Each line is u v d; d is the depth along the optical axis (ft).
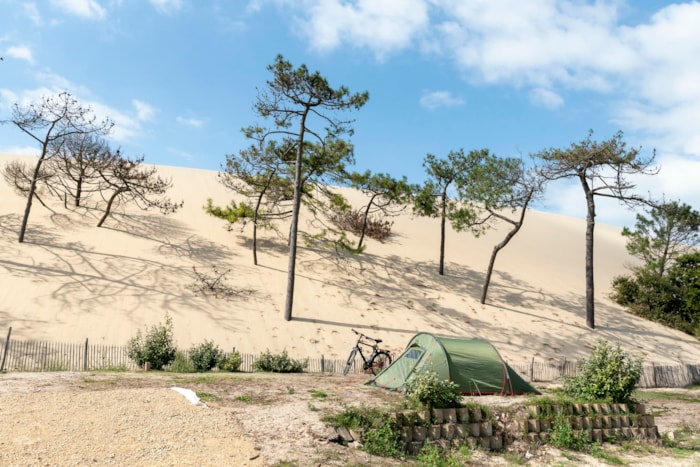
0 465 22.74
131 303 77.66
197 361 58.29
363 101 89.10
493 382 45.42
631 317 116.06
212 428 30.30
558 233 195.83
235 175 108.88
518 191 103.19
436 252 139.74
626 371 43.29
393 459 30.45
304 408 34.86
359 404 36.40
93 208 120.37
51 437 26.58
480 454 34.09
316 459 27.68
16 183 115.44
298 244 122.11
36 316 68.85
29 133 97.66
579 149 102.27
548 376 75.56
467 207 113.09
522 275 132.77
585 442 38.34
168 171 176.86
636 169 100.53
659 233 131.44
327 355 74.18
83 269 86.63
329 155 103.40
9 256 86.48
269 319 82.23
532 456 35.19
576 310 113.91
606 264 165.27
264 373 55.52
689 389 78.23
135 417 30.86
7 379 38.34
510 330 94.17
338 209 117.70
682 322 113.39
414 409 35.50
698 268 113.29
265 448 28.37
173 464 25.00
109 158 114.32
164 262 96.22
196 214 130.72
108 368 54.49
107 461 24.53
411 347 47.73
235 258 105.81
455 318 95.66
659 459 36.81
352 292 99.60
